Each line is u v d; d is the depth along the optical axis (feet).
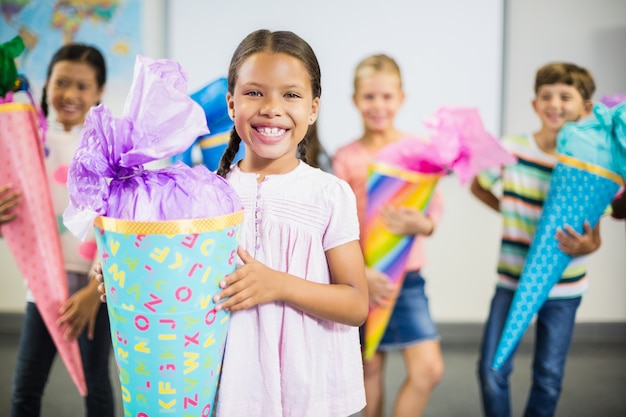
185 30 9.90
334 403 3.18
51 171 5.48
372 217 5.78
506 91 10.09
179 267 2.63
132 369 2.77
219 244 2.70
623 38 10.02
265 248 3.09
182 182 2.74
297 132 3.10
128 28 9.79
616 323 10.44
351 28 10.00
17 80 5.01
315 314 2.99
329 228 3.16
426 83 10.07
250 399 2.99
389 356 9.46
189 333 2.71
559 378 5.94
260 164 3.23
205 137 4.31
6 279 10.21
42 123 5.27
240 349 2.98
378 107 6.95
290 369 3.01
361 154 7.00
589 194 5.04
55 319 4.88
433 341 6.11
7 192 4.75
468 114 5.64
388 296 5.75
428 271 10.35
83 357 5.39
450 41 10.00
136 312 2.68
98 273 3.17
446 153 5.53
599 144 5.01
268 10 9.95
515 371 8.83
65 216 2.75
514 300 5.28
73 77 5.86
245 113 3.04
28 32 9.77
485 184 6.73
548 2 9.95
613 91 10.11
